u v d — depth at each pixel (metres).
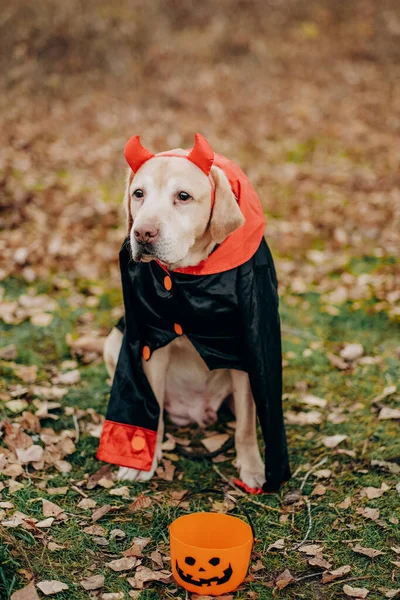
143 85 10.27
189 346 3.03
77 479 2.94
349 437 3.26
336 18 13.30
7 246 5.31
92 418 3.40
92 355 4.01
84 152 7.66
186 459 3.16
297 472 3.02
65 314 4.48
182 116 9.30
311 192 6.88
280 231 5.87
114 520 2.66
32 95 9.55
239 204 2.77
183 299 2.73
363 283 4.96
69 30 10.46
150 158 2.73
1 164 6.83
